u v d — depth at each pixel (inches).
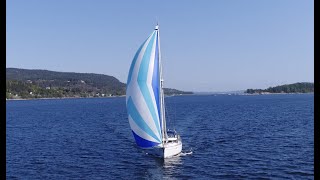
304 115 4003.4
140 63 1608.0
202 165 1574.8
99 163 1656.0
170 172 1469.0
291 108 5388.8
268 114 4340.6
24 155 1879.9
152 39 1631.4
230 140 2278.5
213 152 1870.1
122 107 7081.7
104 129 3107.8
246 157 1732.3
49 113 5472.4
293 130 2689.5
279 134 2495.1
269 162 1615.4
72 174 1466.5
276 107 5782.5
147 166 1572.3
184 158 1721.2
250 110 5270.7
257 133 2583.7
